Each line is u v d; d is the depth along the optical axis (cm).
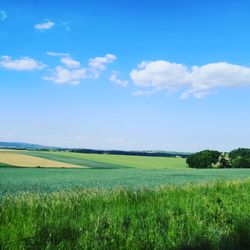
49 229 632
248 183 1527
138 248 588
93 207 855
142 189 1144
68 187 2277
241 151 10475
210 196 1105
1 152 10769
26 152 11531
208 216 859
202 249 607
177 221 771
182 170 6444
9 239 568
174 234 665
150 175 4441
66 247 563
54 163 8050
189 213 838
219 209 900
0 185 2412
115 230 661
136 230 684
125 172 5281
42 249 549
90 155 12225
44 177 3675
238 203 1005
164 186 1308
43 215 725
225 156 10444
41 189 2072
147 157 13612
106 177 3841
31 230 607
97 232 649
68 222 689
